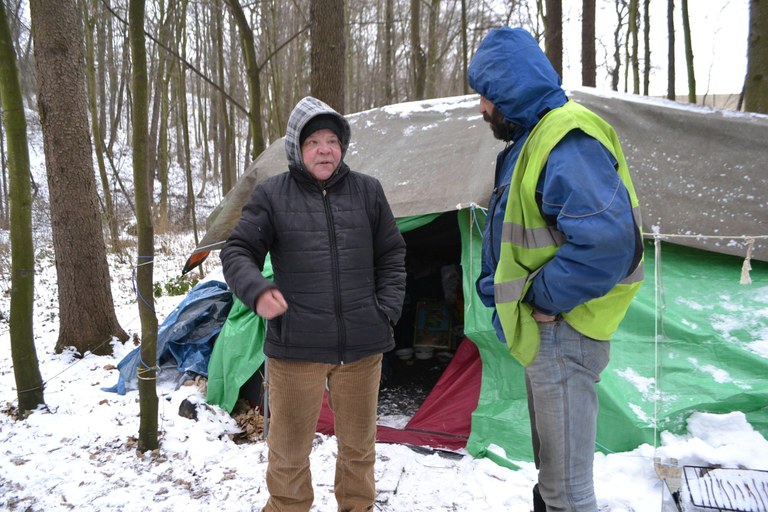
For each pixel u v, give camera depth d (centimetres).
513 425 302
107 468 299
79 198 498
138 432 335
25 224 358
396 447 317
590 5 801
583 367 175
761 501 217
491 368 323
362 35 2038
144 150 285
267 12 1411
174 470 297
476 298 324
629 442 281
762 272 303
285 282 205
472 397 334
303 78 1755
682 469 247
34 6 471
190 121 3016
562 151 158
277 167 409
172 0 1273
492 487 272
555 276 155
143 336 305
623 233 147
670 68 1049
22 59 1349
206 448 318
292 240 204
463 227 337
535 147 167
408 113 429
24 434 340
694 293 304
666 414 277
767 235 287
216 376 375
